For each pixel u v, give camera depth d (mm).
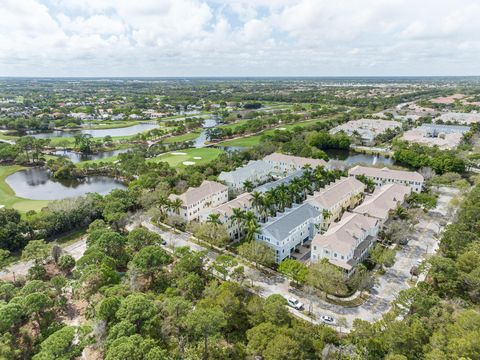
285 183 145125
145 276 88938
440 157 184750
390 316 65812
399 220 114312
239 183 155750
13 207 141750
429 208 128750
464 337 55812
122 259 96188
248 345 60406
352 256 92125
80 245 109500
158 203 125438
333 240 91875
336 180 149750
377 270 93562
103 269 80750
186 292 78312
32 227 111125
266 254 89562
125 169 191750
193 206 125750
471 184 161875
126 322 61406
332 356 60469
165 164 189000
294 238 103500
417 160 191750
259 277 91312
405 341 58375
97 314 67125
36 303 69812
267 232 97000
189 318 62125
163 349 59719
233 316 71875
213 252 104375
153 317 64250
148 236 100562
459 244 92188
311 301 79938
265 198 115438
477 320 59594
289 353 54594
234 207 115625
